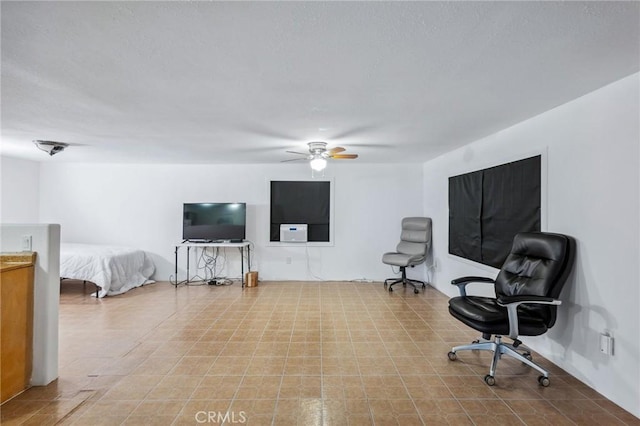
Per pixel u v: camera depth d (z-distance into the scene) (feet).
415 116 9.28
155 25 4.77
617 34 5.01
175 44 5.32
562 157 8.32
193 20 4.64
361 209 18.88
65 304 14.12
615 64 6.07
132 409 6.64
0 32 4.93
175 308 13.55
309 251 18.94
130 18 4.58
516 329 7.34
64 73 6.44
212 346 9.72
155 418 6.36
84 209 18.75
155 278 18.86
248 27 4.83
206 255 18.84
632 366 6.53
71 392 7.25
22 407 6.70
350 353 9.28
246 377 7.92
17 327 7.16
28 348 7.45
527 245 8.60
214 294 15.87
